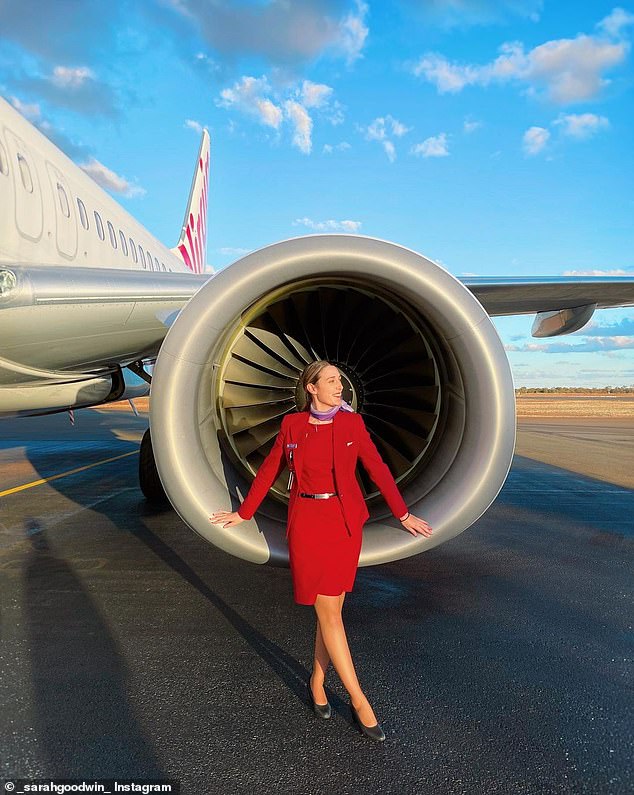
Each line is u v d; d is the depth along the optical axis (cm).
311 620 306
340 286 322
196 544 458
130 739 197
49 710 215
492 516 588
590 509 627
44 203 497
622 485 807
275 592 350
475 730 205
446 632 294
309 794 171
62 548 446
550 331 562
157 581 369
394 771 182
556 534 511
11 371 359
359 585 369
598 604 337
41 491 704
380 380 347
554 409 4166
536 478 871
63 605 326
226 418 318
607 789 175
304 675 246
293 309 343
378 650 272
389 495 224
